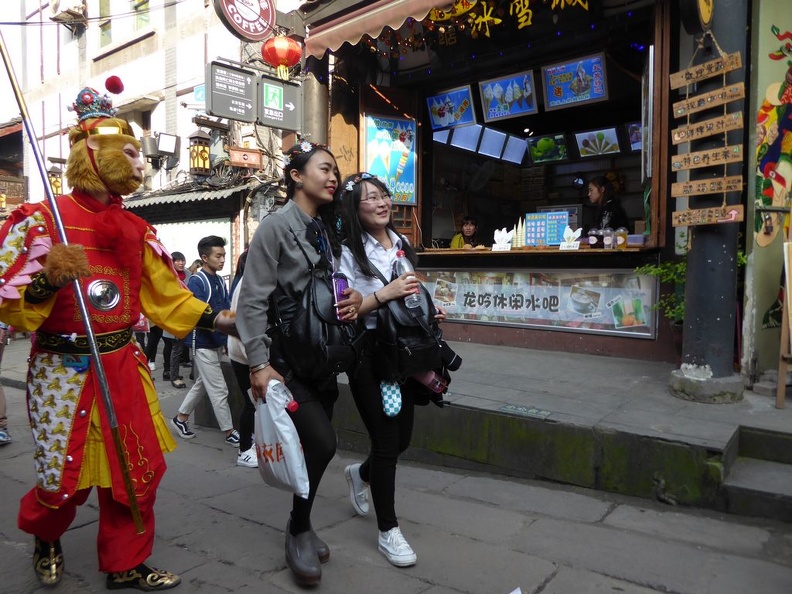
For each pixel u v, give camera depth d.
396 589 2.45
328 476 3.94
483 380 4.54
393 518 2.70
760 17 4.08
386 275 2.66
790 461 3.31
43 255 2.17
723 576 2.50
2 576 2.61
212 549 2.84
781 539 2.81
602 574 2.55
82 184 2.32
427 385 2.71
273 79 7.23
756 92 4.09
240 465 4.21
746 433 3.42
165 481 3.88
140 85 11.96
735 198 3.78
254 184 9.31
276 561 2.71
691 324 3.96
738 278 4.43
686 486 3.15
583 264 5.48
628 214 7.93
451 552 2.77
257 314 2.35
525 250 5.68
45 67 14.48
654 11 4.91
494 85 6.52
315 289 2.40
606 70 5.75
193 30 10.78
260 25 7.12
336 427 4.50
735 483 3.07
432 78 6.79
